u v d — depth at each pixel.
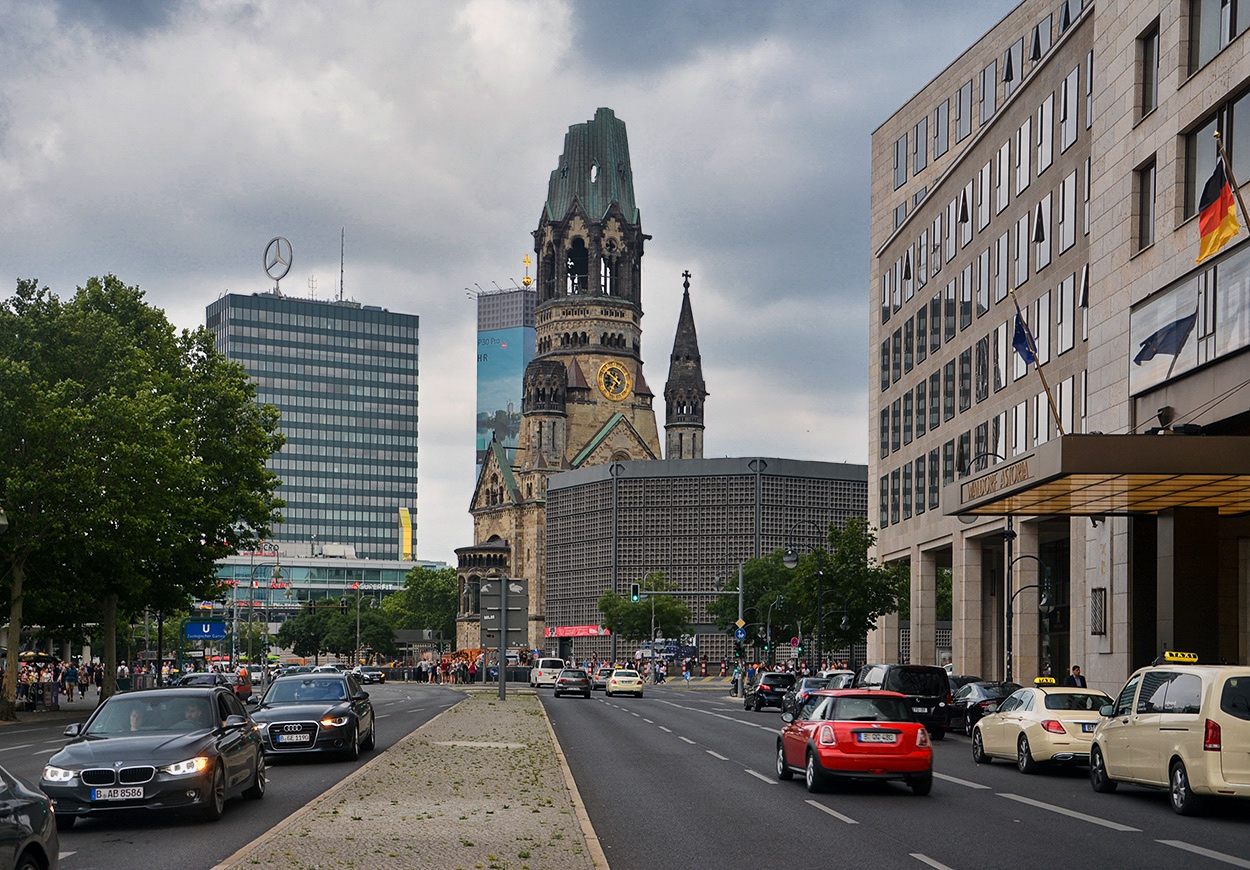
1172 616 36.31
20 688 65.94
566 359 188.12
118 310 66.12
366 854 14.57
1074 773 27.77
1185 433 35.06
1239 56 34.12
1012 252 57.75
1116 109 42.50
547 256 192.12
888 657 82.25
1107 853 15.85
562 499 170.75
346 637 195.25
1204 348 35.69
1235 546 42.94
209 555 67.75
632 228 191.50
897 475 78.12
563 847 15.27
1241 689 19.67
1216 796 19.83
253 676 95.31
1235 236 33.91
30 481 52.88
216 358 70.56
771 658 124.06
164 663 112.62
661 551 157.50
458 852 14.80
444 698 74.62
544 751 30.59
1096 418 43.84
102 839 17.25
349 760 28.70
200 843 16.66
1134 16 41.09
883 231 83.19
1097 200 44.12
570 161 192.62
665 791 23.36
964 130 71.38
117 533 56.62
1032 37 63.16
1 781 11.42
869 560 75.94
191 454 65.38
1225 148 35.41
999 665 71.38
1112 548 42.59
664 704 70.25
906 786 24.47
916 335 74.31
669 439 190.88
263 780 22.00
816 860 15.28
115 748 18.53
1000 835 17.53
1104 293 43.38
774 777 26.23
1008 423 58.00
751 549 153.88
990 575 72.38
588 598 164.12
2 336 55.12
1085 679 44.94
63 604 58.06
